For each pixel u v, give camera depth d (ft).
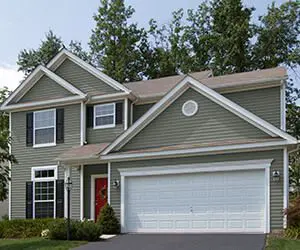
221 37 119.34
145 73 128.77
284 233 47.98
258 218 51.70
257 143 52.03
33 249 46.29
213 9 124.26
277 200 50.70
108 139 70.33
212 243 44.42
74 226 52.54
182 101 59.16
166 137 59.31
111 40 128.88
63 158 65.72
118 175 60.23
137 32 130.93
